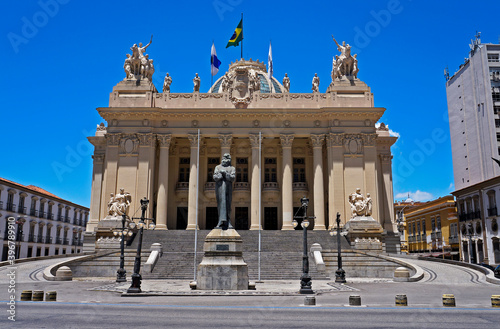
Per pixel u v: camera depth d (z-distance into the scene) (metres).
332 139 45.41
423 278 26.67
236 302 15.05
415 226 70.69
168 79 49.28
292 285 23.11
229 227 19.12
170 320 10.72
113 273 29.75
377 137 48.56
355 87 47.09
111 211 39.47
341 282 25.23
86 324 10.05
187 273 28.19
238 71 47.97
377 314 11.92
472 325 10.20
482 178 57.28
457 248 56.25
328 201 45.44
